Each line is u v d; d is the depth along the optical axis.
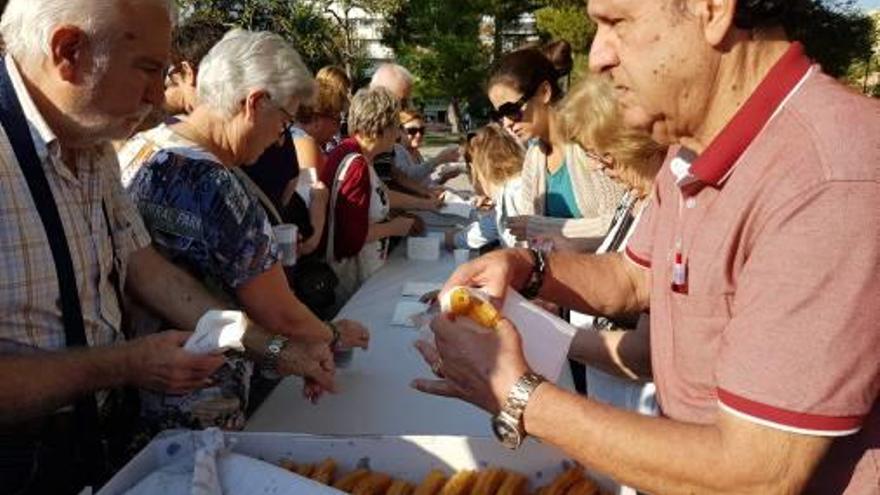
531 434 0.92
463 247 3.48
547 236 2.28
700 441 0.80
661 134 0.92
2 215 1.15
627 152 1.63
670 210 1.01
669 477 0.82
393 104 3.12
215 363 1.24
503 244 3.07
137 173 1.63
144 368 1.22
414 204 4.02
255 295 1.65
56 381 1.16
